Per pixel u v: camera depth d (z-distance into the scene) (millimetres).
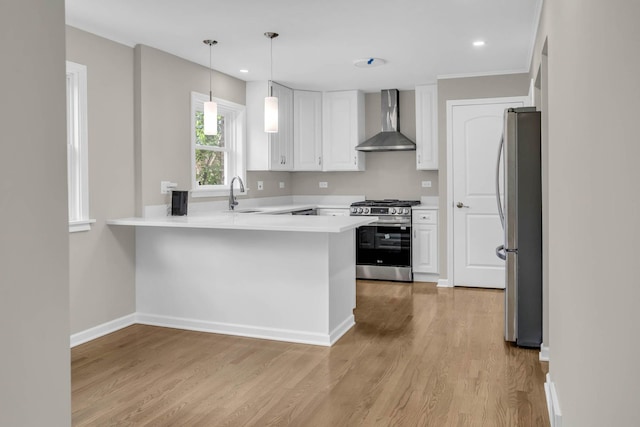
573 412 1811
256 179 6074
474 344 3668
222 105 5371
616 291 1110
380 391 2846
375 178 6645
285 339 3801
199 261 4062
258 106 5754
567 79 1985
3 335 996
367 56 4719
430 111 6008
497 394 2795
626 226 1023
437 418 2516
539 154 3477
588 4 1479
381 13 3562
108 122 3994
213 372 3148
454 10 3510
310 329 3736
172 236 4145
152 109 4344
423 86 6027
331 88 6254
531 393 2807
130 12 3525
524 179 3506
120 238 4125
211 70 5137
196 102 4953
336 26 3838
